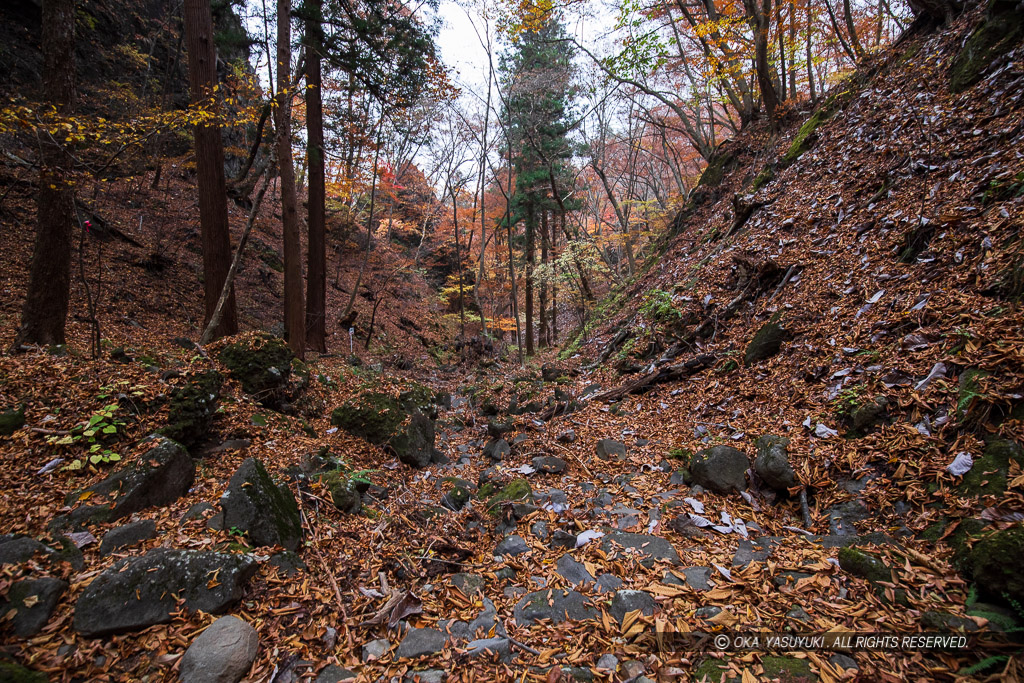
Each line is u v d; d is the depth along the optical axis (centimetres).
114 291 999
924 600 243
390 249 2634
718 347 721
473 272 2481
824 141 991
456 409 966
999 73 635
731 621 249
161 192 1534
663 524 366
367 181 1841
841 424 421
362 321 1831
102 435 404
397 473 543
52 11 548
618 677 222
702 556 318
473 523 405
